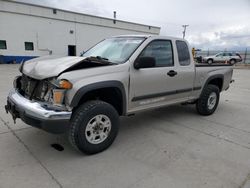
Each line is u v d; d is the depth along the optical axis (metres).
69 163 2.93
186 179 2.65
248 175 2.77
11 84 8.66
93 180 2.58
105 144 3.26
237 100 7.23
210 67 5.00
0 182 2.48
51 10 25.17
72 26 27.34
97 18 29.55
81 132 2.95
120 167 2.88
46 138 3.62
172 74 4.02
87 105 3.01
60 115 2.72
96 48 4.35
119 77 3.22
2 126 4.06
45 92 2.96
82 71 2.92
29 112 2.79
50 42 25.80
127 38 4.05
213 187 2.51
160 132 4.12
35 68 3.08
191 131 4.21
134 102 3.56
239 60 29.73
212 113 5.37
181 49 4.30
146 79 3.60
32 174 2.65
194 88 4.67
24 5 23.12
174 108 5.84
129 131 4.14
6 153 3.12
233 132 4.23
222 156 3.25
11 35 22.86
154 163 3.00
